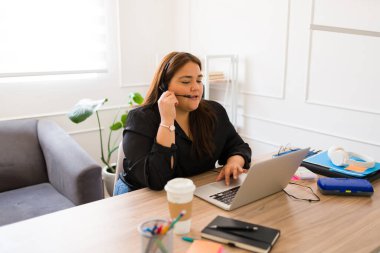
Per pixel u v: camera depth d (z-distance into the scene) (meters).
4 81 2.70
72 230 1.04
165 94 1.36
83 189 1.99
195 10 3.44
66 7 2.89
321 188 1.33
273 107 2.97
